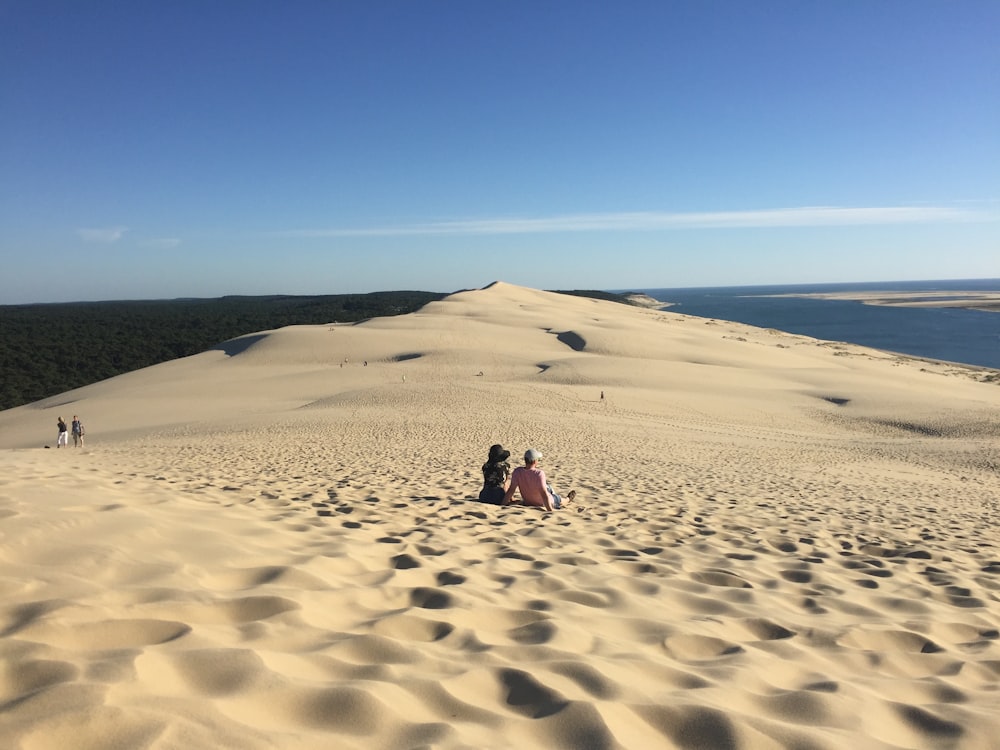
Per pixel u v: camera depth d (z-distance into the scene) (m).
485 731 2.22
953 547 6.79
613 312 107.81
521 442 20.05
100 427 34.50
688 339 66.06
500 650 2.94
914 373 54.44
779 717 2.58
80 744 1.84
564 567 4.75
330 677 2.51
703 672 2.95
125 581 3.24
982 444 23.61
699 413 34.41
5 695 2.09
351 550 4.54
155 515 4.61
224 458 14.93
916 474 17.06
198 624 2.85
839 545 6.61
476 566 4.55
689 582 4.59
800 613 4.11
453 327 69.19
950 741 2.49
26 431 35.56
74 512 4.26
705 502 9.43
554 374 44.06
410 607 3.58
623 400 35.69
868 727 2.54
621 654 3.05
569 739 2.24
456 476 11.22
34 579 3.06
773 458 19.47
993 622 4.18
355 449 17.20
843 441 26.16
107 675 2.19
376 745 2.06
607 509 8.32
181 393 44.53
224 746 1.92
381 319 75.38
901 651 3.54
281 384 45.53
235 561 3.81
